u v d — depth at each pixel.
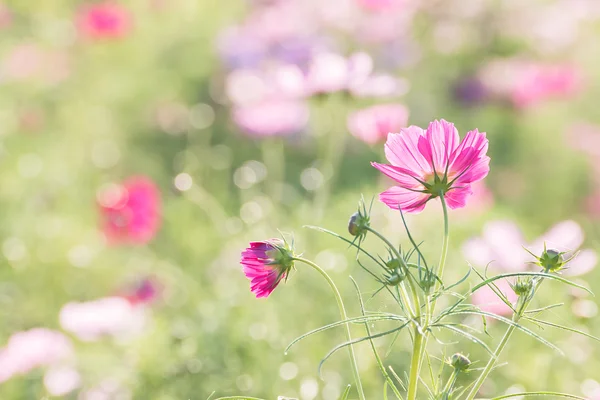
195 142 3.22
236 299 1.93
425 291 1.21
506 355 1.72
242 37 3.33
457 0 4.14
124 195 2.31
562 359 1.70
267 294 1.28
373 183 2.75
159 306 2.05
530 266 1.64
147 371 1.75
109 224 2.32
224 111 3.30
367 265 2.06
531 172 3.03
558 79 3.36
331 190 2.74
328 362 1.78
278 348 1.80
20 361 1.71
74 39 3.84
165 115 3.31
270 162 2.82
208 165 2.90
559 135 3.18
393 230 2.22
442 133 1.23
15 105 3.41
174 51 3.77
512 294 1.60
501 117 3.41
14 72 3.50
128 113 3.44
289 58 3.16
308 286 1.98
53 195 2.66
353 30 3.63
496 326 1.74
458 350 1.72
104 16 3.59
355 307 1.87
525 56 4.00
